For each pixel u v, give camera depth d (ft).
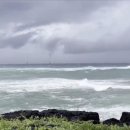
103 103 260.83
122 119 116.78
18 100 280.72
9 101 274.36
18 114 113.29
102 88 393.50
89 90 377.09
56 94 332.19
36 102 269.85
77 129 85.25
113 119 115.14
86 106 245.86
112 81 539.29
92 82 514.27
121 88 391.24
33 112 114.01
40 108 238.27
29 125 90.33
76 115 114.11
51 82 506.07
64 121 93.15
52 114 112.98
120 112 215.31
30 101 275.18
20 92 347.77
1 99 286.46
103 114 208.23
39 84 465.06
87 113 114.52
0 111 225.76
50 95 322.14
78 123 91.97
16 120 96.63
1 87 411.13
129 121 115.14
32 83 485.15
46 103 264.52
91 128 86.38
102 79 607.37
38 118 103.40
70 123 91.61
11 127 87.25
